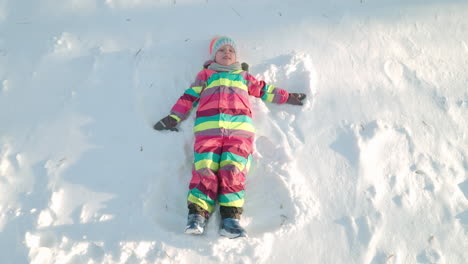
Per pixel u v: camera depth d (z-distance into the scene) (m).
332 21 3.38
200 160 2.54
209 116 2.69
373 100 2.99
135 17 3.29
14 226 2.33
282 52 3.19
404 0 3.54
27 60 3.01
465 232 2.48
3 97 2.85
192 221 2.28
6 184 2.49
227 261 2.29
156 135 2.72
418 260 2.37
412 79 3.12
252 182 2.68
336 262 2.33
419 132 2.87
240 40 3.26
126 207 2.44
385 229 2.45
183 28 3.28
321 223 2.46
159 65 3.06
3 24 3.19
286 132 2.81
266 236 2.37
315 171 2.65
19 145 2.64
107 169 2.59
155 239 2.33
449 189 2.63
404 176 2.66
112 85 2.92
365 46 3.26
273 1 3.45
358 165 2.67
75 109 2.80
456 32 3.43
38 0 3.30
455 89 3.11
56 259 2.24
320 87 3.03
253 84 2.89
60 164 2.57
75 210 2.42
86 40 3.13
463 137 2.89
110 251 2.28
